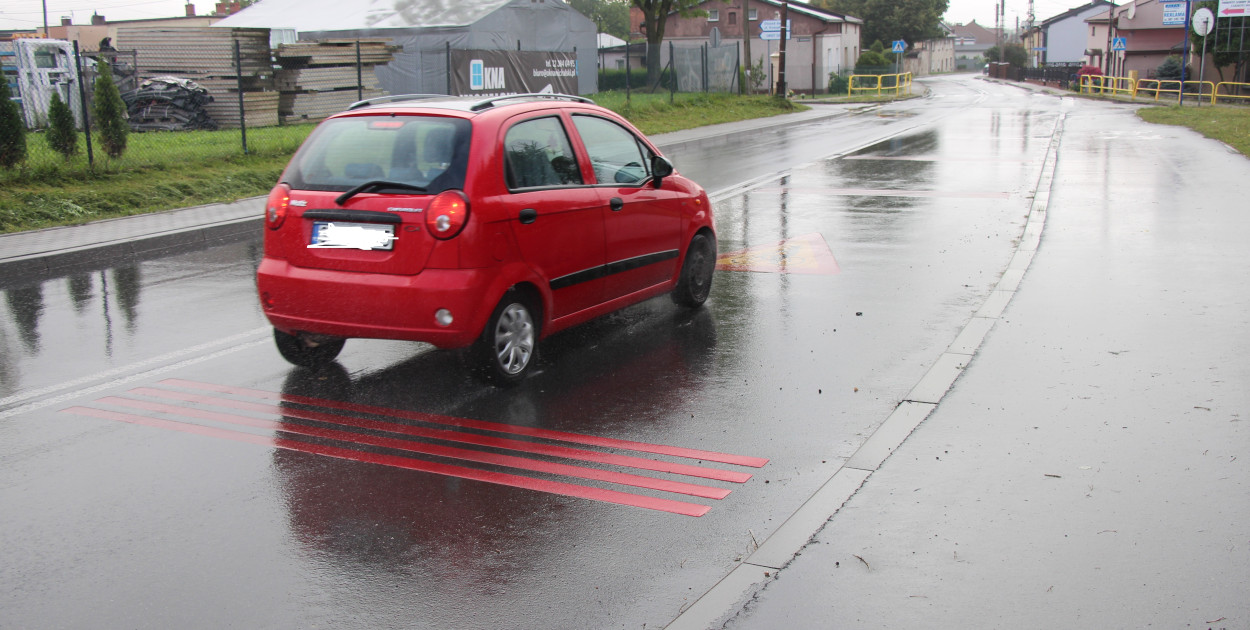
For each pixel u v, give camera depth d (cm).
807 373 605
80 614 342
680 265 736
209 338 705
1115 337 650
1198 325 672
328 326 562
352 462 475
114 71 2323
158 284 898
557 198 595
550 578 363
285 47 2384
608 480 450
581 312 631
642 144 714
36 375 618
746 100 3781
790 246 1027
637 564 372
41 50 2180
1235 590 338
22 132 1300
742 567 364
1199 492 416
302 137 1897
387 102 623
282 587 359
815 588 347
